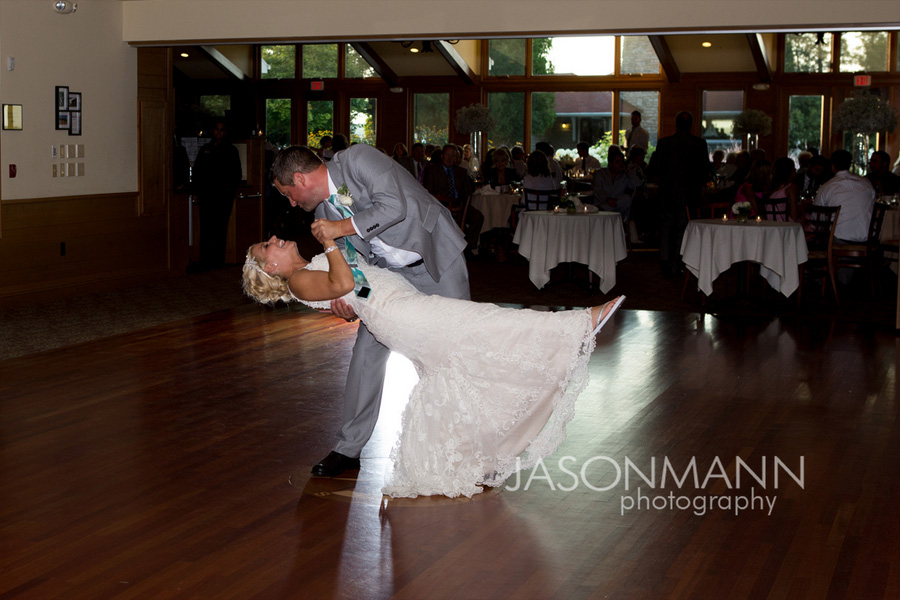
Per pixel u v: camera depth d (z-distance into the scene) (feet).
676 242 34.30
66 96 28.09
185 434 14.96
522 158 47.80
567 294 30.25
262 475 13.09
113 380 18.37
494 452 12.24
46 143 27.50
